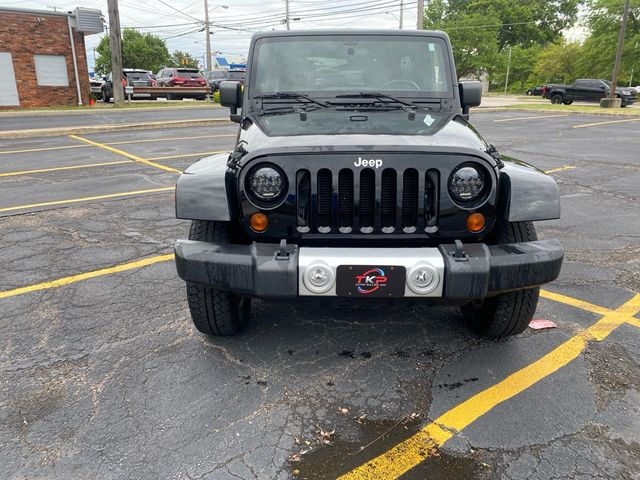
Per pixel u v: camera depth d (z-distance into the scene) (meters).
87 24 23.89
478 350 3.20
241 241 2.96
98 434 2.47
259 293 2.56
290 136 2.88
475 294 2.52
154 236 5.35
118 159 10.04
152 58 69.88
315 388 2.83
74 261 4.65
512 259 2.59
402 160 2.61
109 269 4.47
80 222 5.82
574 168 9.21
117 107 22.95
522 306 3.03
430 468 2.26
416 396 2.76
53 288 4.08
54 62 23.89
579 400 2.71
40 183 7.86
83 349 3.21
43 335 3.38
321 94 3.67
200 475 2.22
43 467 2.26
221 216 2.65
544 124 18.19
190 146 11.80
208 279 2.65
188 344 3.27
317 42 3.85
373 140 2.72
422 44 3.87
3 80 22.83
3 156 10.41
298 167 2.61
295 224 2.67
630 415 2.58
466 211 2.66
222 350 3.21
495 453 2.35
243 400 2.72
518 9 67.06
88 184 7.80
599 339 3.32
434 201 2.64
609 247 5.04
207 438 2.44
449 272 2.48
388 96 3.66
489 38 61.19
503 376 2.93
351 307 3.79
